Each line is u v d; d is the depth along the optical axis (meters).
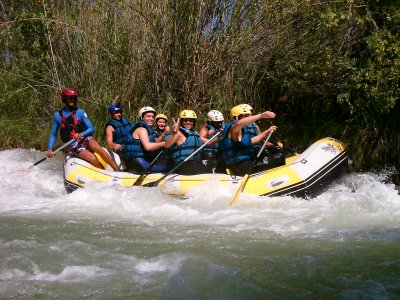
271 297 3.35
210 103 8.56
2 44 10.73
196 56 8.73
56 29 9.75
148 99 9.02
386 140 7.18
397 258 3.93
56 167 8.30
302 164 6.20
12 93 9.88
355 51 7.35
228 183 6.04
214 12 8.54
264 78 8.36
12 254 4.07
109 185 6.28
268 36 8.24
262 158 6.61
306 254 4.05
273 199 5.84
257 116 6.05
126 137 7.20
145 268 3.83
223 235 4.57
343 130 7.70
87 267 3.84
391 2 6.51
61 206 5.76
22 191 6.82
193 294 3.42
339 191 6.31
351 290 3.40
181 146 6.49
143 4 8.80
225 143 6.49
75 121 7.12
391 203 5.64
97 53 9.15
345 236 4.49
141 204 5.72
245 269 3.79
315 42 7.59
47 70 10.05
